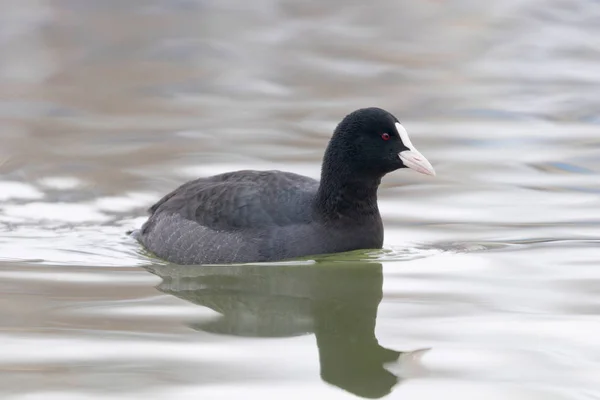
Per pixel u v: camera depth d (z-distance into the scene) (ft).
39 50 102.47
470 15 120.57
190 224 49.26
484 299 41.65
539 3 124.36
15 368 33.99
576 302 40.86
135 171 65.41
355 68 98.48
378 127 47.91
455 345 36.42
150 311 40.47
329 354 35.78
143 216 57.26
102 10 117.39
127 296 42.55
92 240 52.90
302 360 35.27
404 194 60.39
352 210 48.44
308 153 69.10
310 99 86.79
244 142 72.33
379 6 126.41
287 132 75.36
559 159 67.36
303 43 108.37
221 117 80.53
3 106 83.97
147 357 35.19
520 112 81.41
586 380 32.96
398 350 36.09
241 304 41.88
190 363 34.73
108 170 65.72
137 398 31.63
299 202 48.49
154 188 61.87
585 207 56.75
